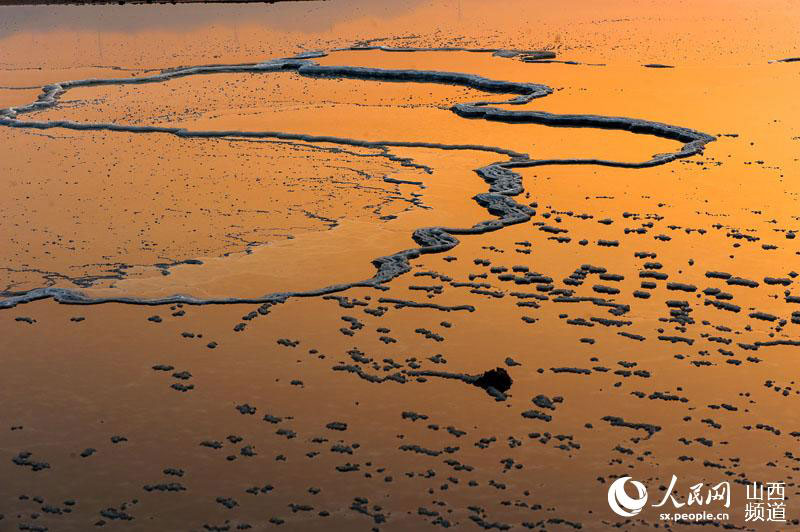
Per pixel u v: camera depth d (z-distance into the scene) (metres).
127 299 23.33
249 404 19.19
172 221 27.94
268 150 34.44
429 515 16.09
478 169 31.81
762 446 17.88
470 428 18.36
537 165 32.25
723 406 19.03
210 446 17.97
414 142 34.81
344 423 18.53
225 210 28.70
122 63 48.38
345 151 34.19
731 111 37.50
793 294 23.25
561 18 56.66
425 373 20.11
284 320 22.31
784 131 35.06
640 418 18.66
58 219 28.27
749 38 50.00
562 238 26.30
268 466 17.39
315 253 25.69
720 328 21.84
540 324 22.02
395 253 25.61
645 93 40.22
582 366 20.38
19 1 63.22
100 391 19.75
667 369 20.28
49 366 20.67
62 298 23.41
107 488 16.94
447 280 24.09
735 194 29.42
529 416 18.69
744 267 24.64
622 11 58.22
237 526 15.95
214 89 43.16
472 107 38.44
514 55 47.44
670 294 23.33
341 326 21.98
